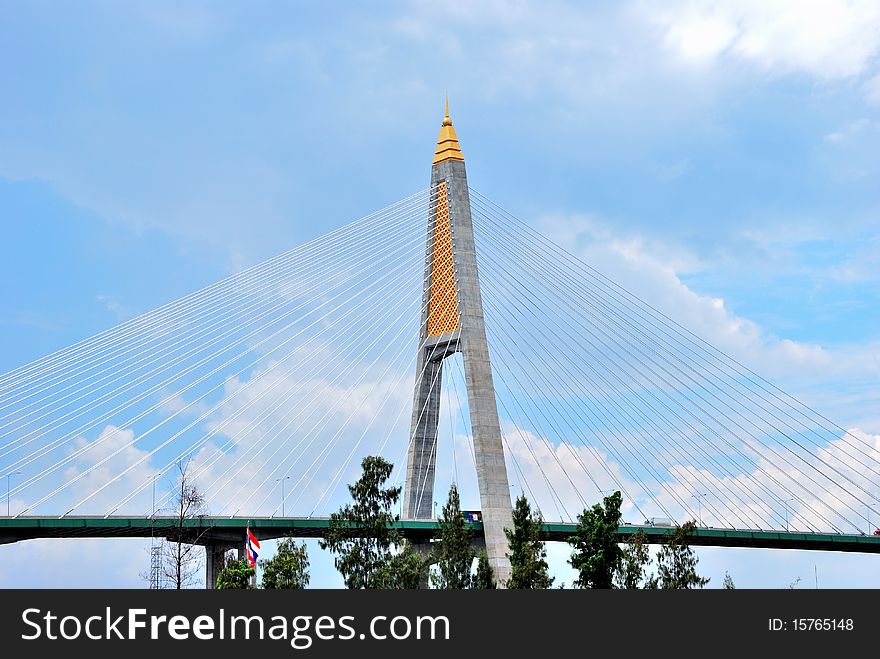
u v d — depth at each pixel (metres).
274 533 124.56
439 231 146.00
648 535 141.50
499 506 133.88
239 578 97.12
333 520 97.56
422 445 141.75
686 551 105.81
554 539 140.75
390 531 98.69
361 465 98.94
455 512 106.94
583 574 99.44
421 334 144.62
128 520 113.88
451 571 103.31
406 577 95.31
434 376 144.12
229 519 119.62
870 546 159.88
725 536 148.25
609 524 100.50
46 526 110.69
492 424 136.62
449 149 147.12
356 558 95.62
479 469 134.75
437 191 147.38
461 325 139.38
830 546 157.88
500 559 131.25
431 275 145.38
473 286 141.25
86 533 115.69
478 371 137.75
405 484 140.62
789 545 155.75
